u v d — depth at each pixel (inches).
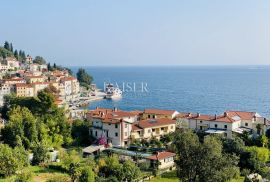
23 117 4507.9
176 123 5137.8
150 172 3513.8
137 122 4987.7
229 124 4670.3
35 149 3799.2
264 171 3440.0
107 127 4660.4
